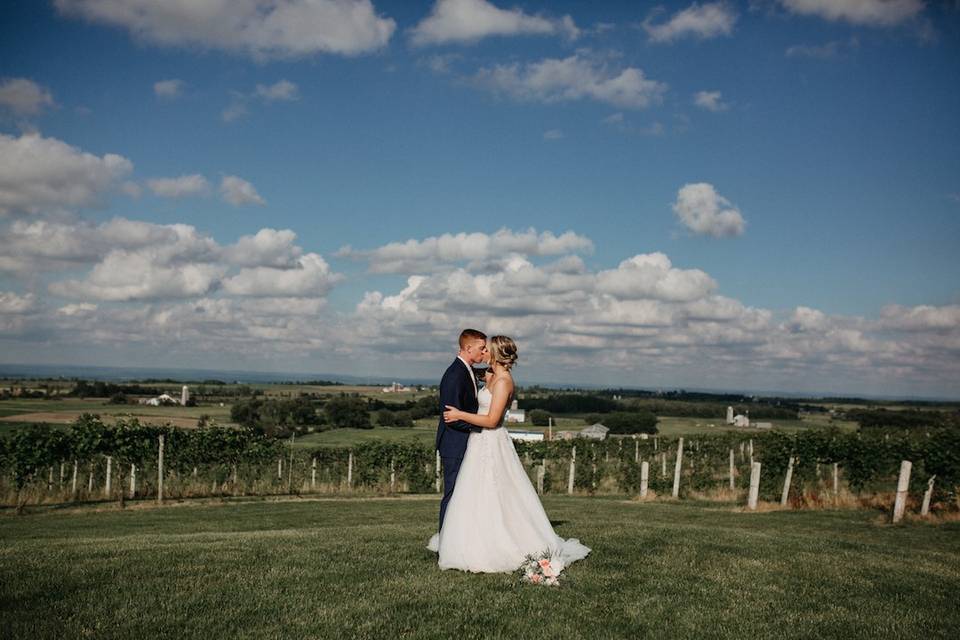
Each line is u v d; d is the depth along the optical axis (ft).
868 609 21.54
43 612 18.51
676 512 72.79
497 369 24.97
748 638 18.22
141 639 16.89
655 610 20.11
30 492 84.53
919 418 264.93
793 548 31.89
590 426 295.89
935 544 50.49
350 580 22.15
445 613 19.03
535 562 22.41
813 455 89.35
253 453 104.17
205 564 24.09
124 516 69.87
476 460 24.62
